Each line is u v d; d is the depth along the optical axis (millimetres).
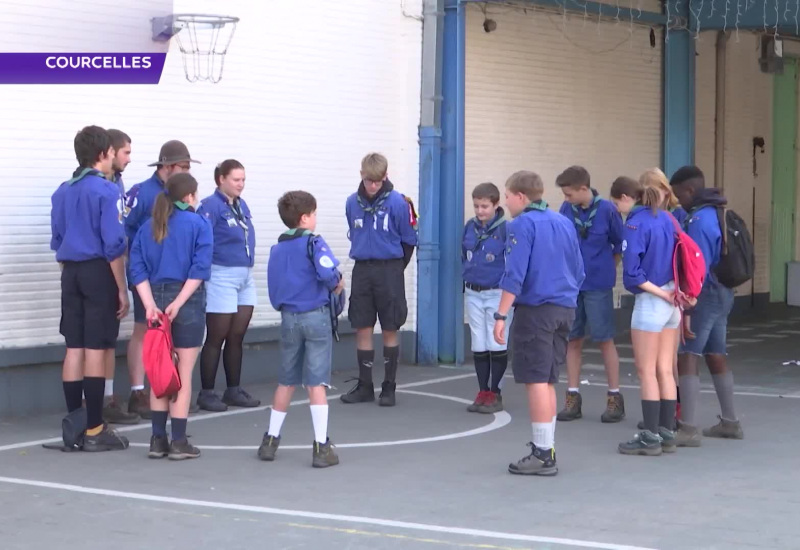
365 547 7066
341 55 14203
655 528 7504
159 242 9445
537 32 16781
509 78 16375
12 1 11156
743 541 7215
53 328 11570
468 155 15875
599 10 17344
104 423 9992
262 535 7328
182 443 9570
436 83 14867
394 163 14906
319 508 8000
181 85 12586
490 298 11750
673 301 9672
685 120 18875
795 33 19656
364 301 12289
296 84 13742
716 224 10031
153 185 11117
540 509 7988
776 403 12406
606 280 11242
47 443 10086
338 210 14289
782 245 22984
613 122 18156
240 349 12172
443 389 13375
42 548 7074
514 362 9094
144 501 8188
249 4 13180
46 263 11500
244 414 11711
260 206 13445
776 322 20422
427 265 15023
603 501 8219
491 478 8938
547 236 8898
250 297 12094
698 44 19938
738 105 21188
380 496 8359
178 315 9523
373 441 10398
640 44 18562
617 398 11359
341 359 14555
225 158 13055
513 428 11062
